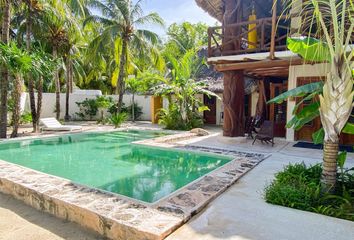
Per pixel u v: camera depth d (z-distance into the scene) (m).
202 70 21.58
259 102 15.08
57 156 9.80
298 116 5.15
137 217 3.95
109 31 17.14
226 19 11.20
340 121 4.48
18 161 9.01
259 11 13.48
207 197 4.82
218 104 20.20
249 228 3.75
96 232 4.07
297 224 3.86
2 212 4.82
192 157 9.41
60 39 18.08
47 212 4.82
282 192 4.66
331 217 4.08
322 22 4.28
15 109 12.70
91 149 11.05
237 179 5.97
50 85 23.22
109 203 4.50
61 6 14.55
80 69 27.12
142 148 10.84
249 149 9.62
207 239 3.46
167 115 17.53
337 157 4.73
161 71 20.55
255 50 10.12
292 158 8.16
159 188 6.27
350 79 4.27
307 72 10.45
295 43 4.61
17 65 11.12
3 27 11.46
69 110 23.45
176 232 3.66
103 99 22.16
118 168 8.13
